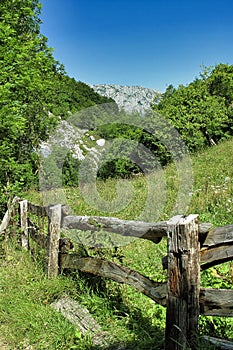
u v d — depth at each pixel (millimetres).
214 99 19359
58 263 4141
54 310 3512
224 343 2406
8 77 7766
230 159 11070
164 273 4082
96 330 3152
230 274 3812
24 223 5363
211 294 2447
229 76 23969
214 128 17719
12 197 6305
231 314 2379
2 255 5117
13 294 3830
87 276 3891
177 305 2488
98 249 3896
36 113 9828
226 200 6719
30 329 3277
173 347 2514
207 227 2457
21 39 10836
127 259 4484
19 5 10531
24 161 8508
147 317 3227
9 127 7098
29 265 4473
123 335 3020
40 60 10164
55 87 13055
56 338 3107
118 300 3588
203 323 2865
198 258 2480
